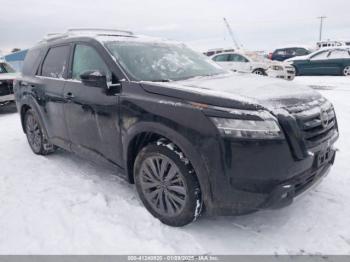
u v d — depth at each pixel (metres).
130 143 2.93
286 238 2.60
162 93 2.69
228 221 2.86
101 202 3.19
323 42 25.94
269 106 2.36
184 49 4.08
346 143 4.62
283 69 12.88
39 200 3.28
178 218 2.71
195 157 2.44
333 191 3.27
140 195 3.00
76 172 4.02
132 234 2.68
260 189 2.30
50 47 4.37
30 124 4.83
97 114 3.23
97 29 4.61
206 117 2.38
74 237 2.66
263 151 2.26
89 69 3.47
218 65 4.09
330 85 11.19
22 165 4.36
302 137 2.36
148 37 4.04
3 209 3.12
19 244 2.60
